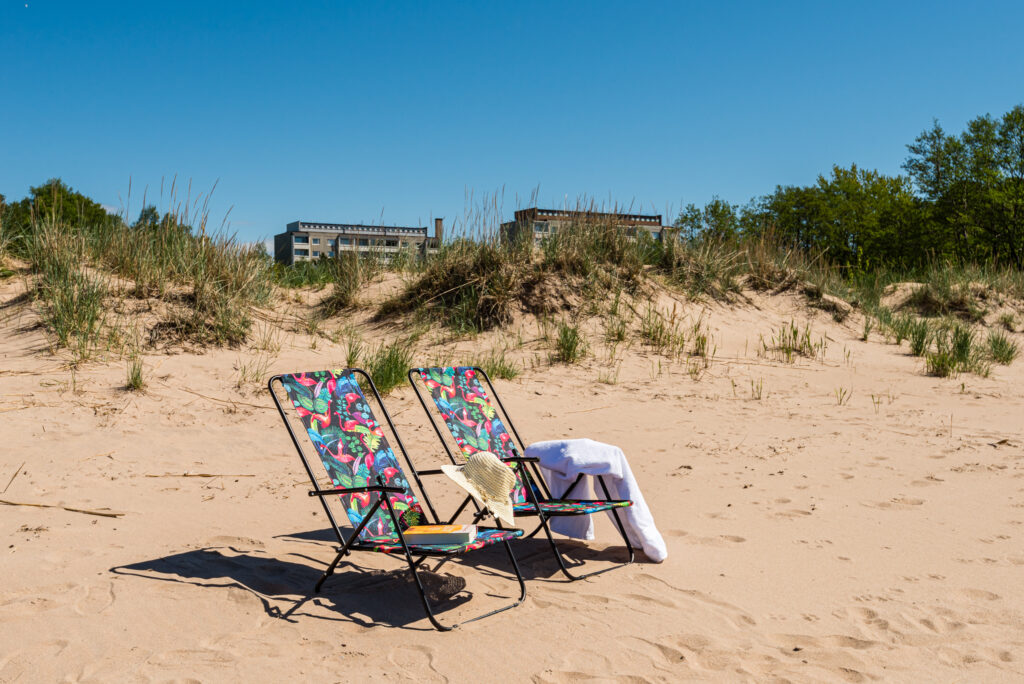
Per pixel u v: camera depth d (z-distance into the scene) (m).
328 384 4.41
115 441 6.63
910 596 3.91
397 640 3.38
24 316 9.54
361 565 4.36
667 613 3.72
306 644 3.31
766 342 12.59
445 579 4.21
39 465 5.89
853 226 44.75
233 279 11.23
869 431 7.86
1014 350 12.87
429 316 12.13
